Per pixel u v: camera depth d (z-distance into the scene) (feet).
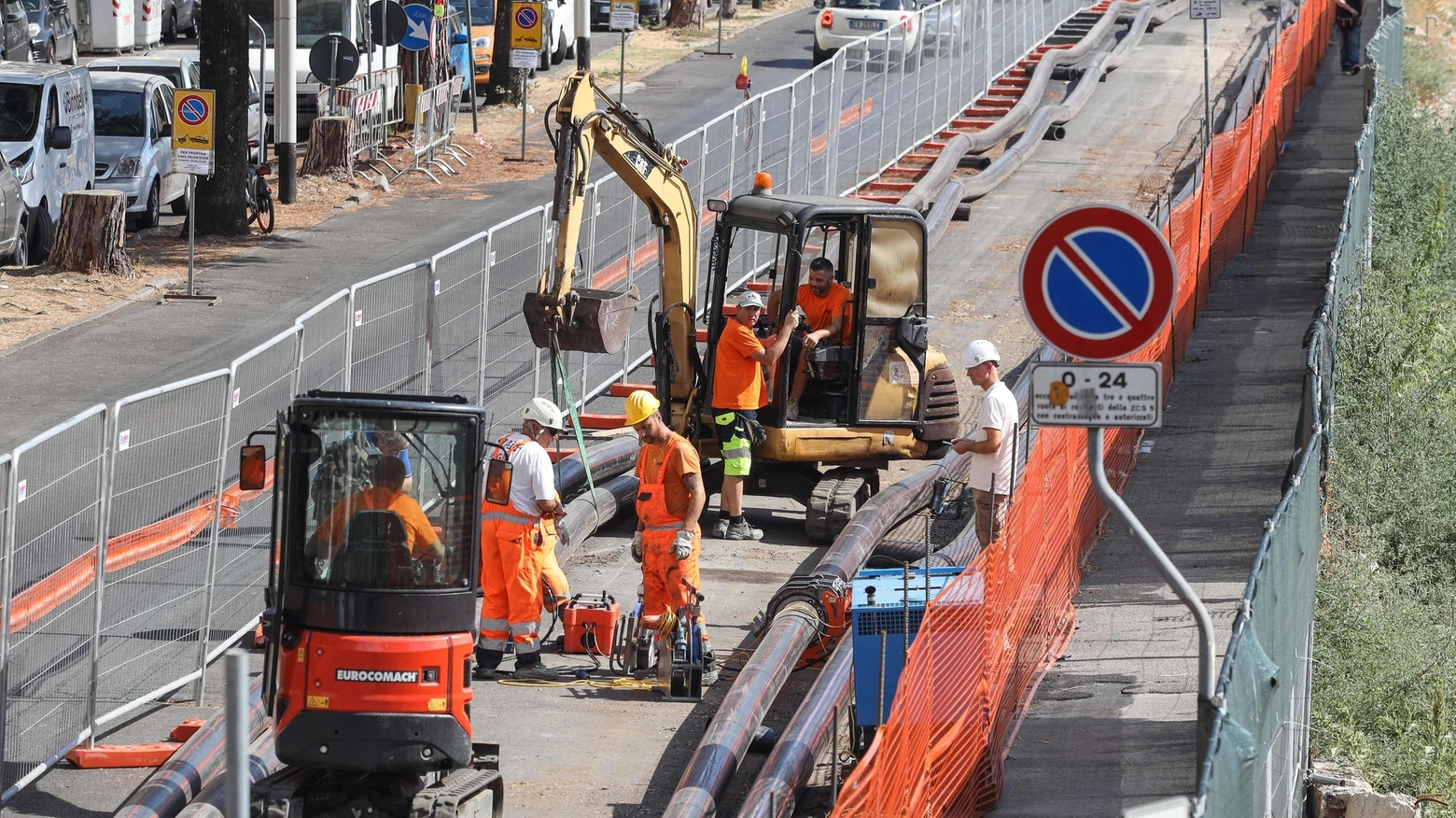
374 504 106.42
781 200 193.16
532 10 398.62
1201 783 77.51
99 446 126.31
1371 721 154.10
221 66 313.73
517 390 228.02
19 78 289.94
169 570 136.98
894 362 193.26
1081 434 172.86
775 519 201.87
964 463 205.67
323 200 352.49
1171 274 92.58
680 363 197.26
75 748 127.34
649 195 191.42
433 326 202.39
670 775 133.59
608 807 127.54
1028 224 339.98
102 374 228.84
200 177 317.01
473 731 139.95
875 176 362.53
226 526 149.89
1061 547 158.40
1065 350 94.32
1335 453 198.08
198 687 141.59
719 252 195.11
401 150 402.72
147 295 273.75
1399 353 226.99
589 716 144.56
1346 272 229.66
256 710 134.92
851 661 131.44
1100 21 505.25
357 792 109.60
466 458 107.65
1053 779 126.72
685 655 149.07
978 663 120.88
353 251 311.88
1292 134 415.64
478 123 449.89
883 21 482.69
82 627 126.82
